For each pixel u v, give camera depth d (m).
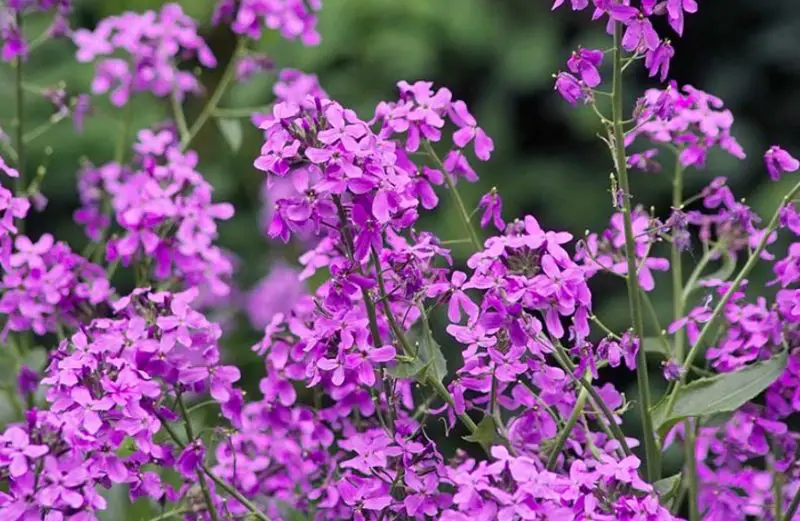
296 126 1.03
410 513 1.05
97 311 1.18
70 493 1.02
